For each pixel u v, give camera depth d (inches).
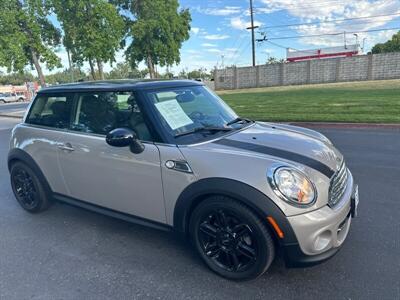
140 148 106.6
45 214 156.9
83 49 717.3
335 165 101.2
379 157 229.5
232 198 91.1
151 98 112.9
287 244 86.0
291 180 86.1
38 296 97.8
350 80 1365.7
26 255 121.0
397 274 98.8
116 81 132.2
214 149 98.4
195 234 103.1
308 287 95.0
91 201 129.9
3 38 623.5
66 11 690.2
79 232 137.2
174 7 1149.7
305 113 452.4
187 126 111.8
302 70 1439.5
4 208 167.0
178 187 99.9
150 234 132.3
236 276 98.3
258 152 97.0
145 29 1058.7
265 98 763.4
